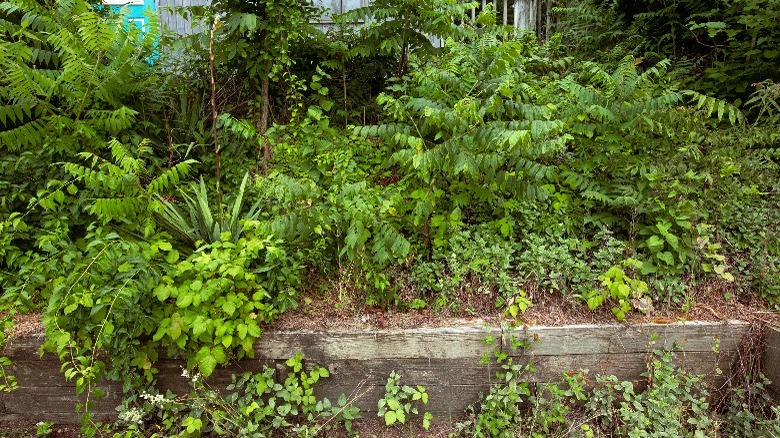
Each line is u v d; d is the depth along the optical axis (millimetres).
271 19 3732
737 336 2869
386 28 4156
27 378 2748
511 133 2537
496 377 2818
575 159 3479
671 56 5043
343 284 3023
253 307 2615
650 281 3057
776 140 3645
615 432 2709
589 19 5840
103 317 2471
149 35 3547
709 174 3152
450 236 3191
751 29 4184
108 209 2508
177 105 4113
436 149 2795
